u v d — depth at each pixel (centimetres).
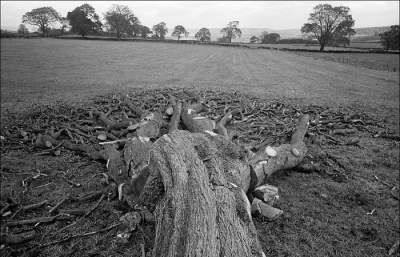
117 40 7262
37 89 1314
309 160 587
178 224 275
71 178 511
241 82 1738
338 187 498
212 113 913
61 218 391
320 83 1773
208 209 284
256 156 488
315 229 385
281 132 742
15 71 1867
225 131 640
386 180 532
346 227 393
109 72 2023
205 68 2502
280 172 541
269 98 1226
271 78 1967
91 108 931
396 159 622
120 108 952
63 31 8600
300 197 465
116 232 365
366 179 534
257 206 399
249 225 299
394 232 387
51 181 500
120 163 477
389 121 916
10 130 723
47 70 1983
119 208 416
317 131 773
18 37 6359
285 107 1045
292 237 369
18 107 971
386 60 3788
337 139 733
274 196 429
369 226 396
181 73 2111
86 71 2025
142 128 594
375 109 1079
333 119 890
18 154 603
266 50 5919
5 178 504
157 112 750
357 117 927
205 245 244
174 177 332
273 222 396
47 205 429
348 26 6241
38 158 588
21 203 428
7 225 371
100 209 415
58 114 861
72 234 365
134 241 351
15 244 345
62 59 2753
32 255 331
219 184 336
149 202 366
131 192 414
